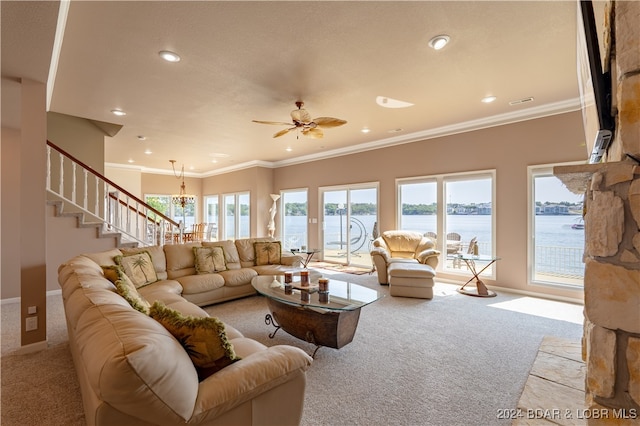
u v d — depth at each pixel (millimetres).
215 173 10383
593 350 951
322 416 1831
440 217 5547
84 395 1454
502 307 3984
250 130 5445
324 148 7137
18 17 1968
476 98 4051
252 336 3072
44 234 2801
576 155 4148
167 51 2812
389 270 4633
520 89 3760
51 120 5191
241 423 1275
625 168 908
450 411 1885
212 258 4406
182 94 3805
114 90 3666
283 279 3709
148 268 3627
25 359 2535
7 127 4191
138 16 2305
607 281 930
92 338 1067
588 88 1436
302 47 2775
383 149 6418
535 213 4625
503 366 2436
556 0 2186
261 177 8734
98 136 5633
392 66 3148
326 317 2584
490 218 5020
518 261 4660
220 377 1260
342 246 7379
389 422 1783
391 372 2352
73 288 1751
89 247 4734
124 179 9047
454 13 2330
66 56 2877
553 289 4340
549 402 1918
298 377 1466
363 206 6961
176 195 10164
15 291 4207
